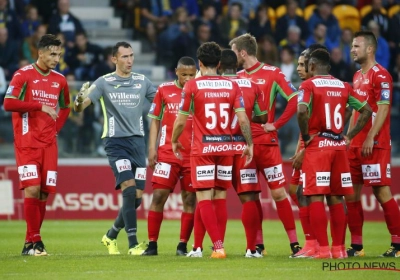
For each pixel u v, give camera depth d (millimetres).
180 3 76562
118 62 35969
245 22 73312
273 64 69438
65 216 60438
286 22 72562
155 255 34594
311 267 30016
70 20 70500
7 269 29703
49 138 35125
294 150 60000
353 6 77562
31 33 70750
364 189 61344
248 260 32156
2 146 60469
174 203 60719
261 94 34250
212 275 27906
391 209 34969
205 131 32188
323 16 72688
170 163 35219
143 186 36250
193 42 72312
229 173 32781
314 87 32344
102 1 80875
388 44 73688
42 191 35344
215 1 74750
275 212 61250
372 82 35125
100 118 60875
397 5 76750
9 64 68125
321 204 32531
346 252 34406
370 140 34500
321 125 32375
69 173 60688
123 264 30938
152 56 76688
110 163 35594
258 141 34844
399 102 62281
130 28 79125
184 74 35094
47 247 40281
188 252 36125
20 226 54344
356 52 35438
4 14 69562
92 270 29281
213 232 32500
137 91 36094
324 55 32844
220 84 32250
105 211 60781
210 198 32594
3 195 59906
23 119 34750
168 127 35469
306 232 34219
